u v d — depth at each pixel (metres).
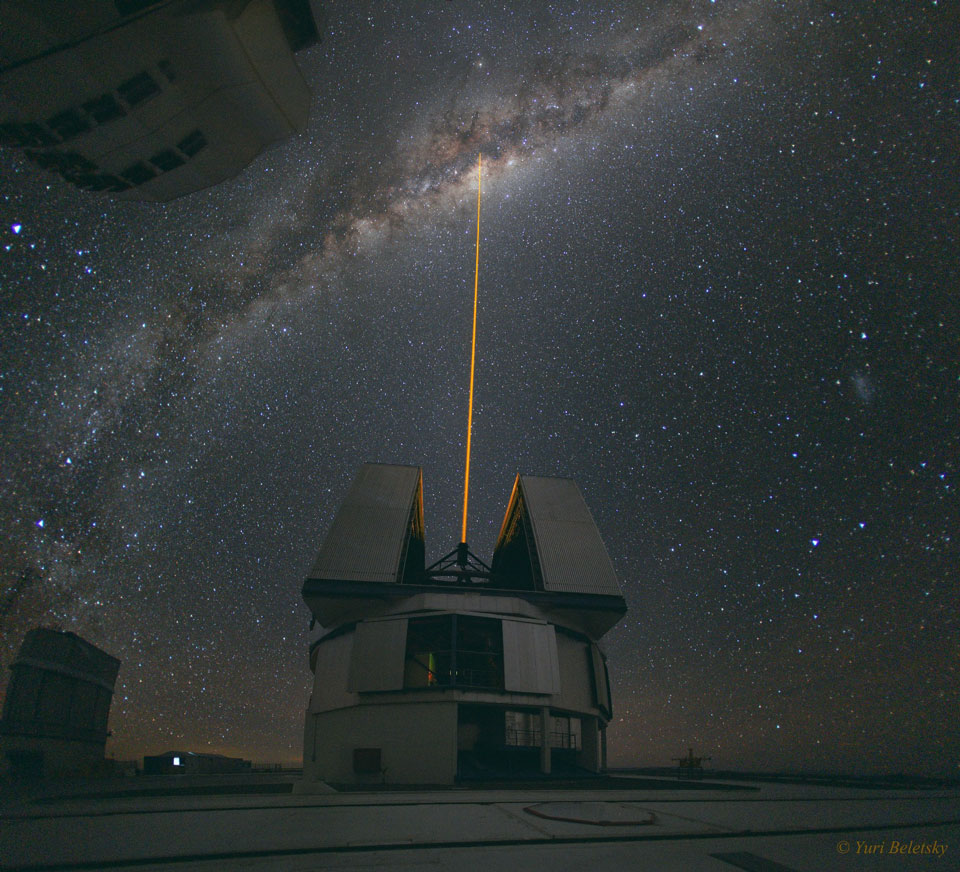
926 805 12.29
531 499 38.62
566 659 31.22
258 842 6.98
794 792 16.67
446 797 14.05
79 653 36.38
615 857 6.17
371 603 30.69
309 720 30.80
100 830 8.17
